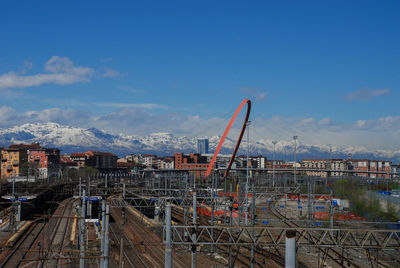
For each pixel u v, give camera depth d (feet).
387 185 343.46
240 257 183.83
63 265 173.68
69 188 517.96
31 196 312.71
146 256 195.42
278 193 297.94
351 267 164.55
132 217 340.18
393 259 177.68
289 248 61.21
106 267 117.80
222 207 303.07
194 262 118.93
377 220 264.31
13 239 215.51
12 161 625.41
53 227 263.90
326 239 202.59
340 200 328.49
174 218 298.56
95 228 262.06
